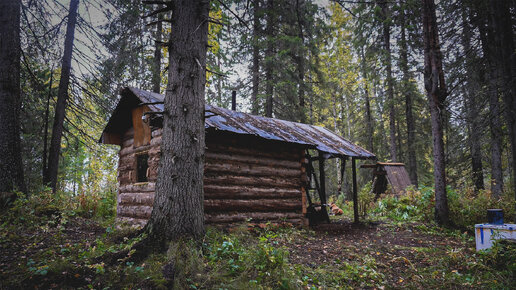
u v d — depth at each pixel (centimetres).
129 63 845
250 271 467
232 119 909
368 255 657
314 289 460
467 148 1388
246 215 841
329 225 997
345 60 2488
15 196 712
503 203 991
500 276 539
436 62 997
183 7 584
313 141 1034
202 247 514
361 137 2512
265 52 1728
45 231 628
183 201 532
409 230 933
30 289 378
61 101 1102
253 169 887
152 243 499
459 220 969
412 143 2072
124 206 931
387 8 1477
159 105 780
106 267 441
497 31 686
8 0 780
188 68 568
